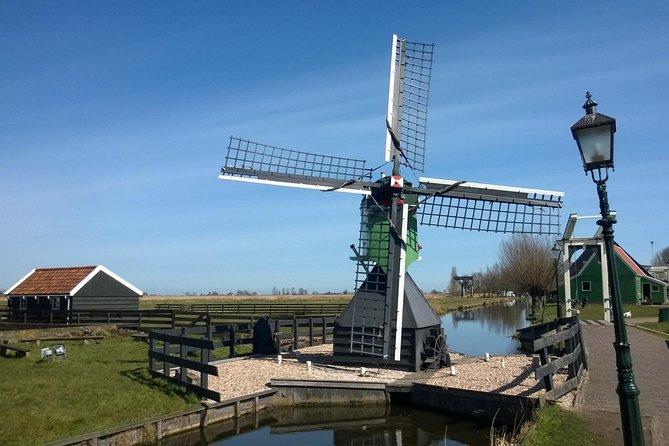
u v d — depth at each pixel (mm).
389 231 17391
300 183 17641
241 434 12133
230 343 19625
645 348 17297
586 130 6406
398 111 18391
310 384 14352
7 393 11938
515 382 13594
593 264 46031
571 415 9461
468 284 105625
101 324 26453
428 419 13047
